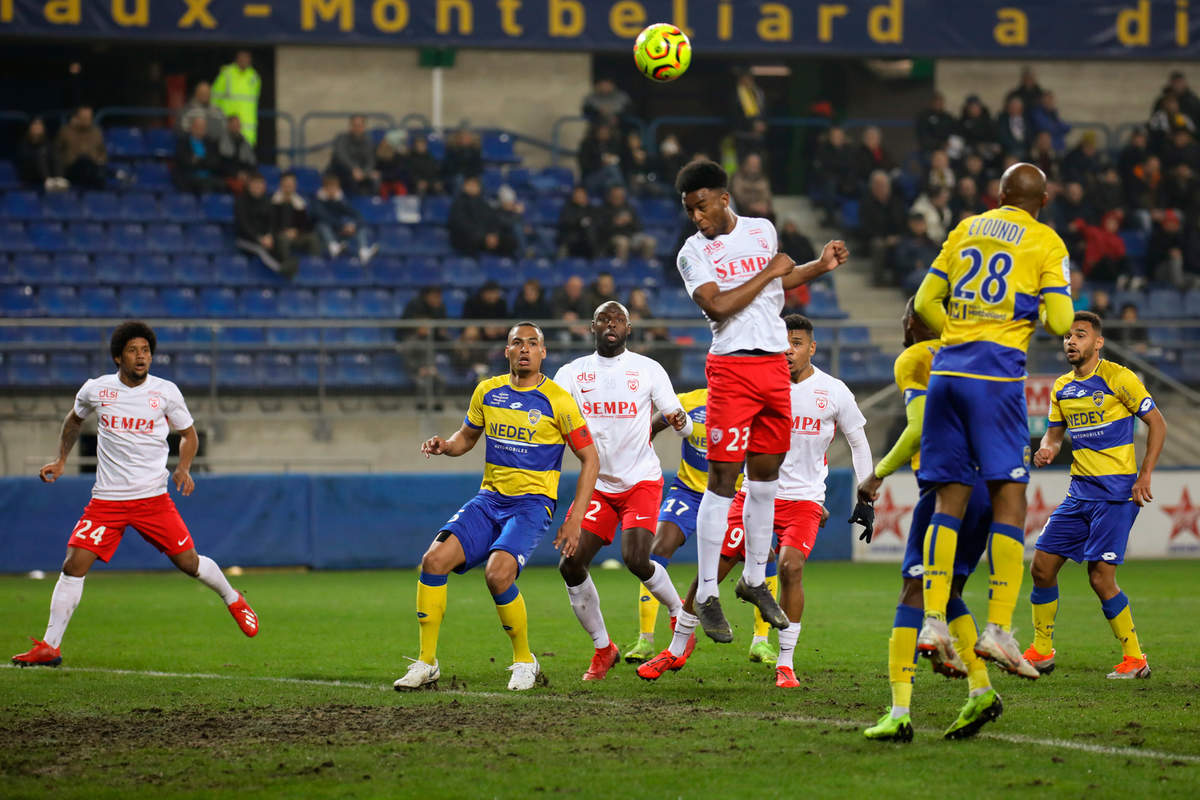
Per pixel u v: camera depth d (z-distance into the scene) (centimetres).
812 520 1823
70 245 4469
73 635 2264
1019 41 5209
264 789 1148
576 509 1686
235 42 4722
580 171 4988
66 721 1448
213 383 3969
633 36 4981
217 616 2564
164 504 1978
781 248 4603
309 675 1816
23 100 5675
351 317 4456
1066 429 1928
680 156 5122
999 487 1314
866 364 4400
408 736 1365
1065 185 5044
